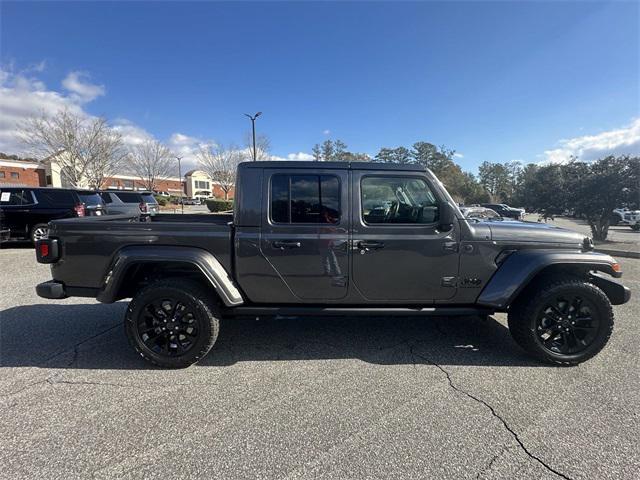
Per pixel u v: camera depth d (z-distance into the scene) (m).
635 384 3.03
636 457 2.17
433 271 3.43
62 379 3.11
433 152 75.56
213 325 3.30
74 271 3.43
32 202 9.99
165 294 3.27
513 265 3.42
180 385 3.02
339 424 2.48
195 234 3.36
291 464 2.11
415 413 2.61
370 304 3.51
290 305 3.50
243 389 2.95
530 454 2.20
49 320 4.56
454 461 2.13
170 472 2.04
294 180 3.37
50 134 27.23
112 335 4.09
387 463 2.12
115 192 15.27
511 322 3.49
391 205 3.43
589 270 3.59
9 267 7.57
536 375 3.19
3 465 2.09
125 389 2.95
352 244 3.36
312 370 3.29
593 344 3.35
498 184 84.50
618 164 12.39
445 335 4.11
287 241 3.34
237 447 2.25
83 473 2.03
